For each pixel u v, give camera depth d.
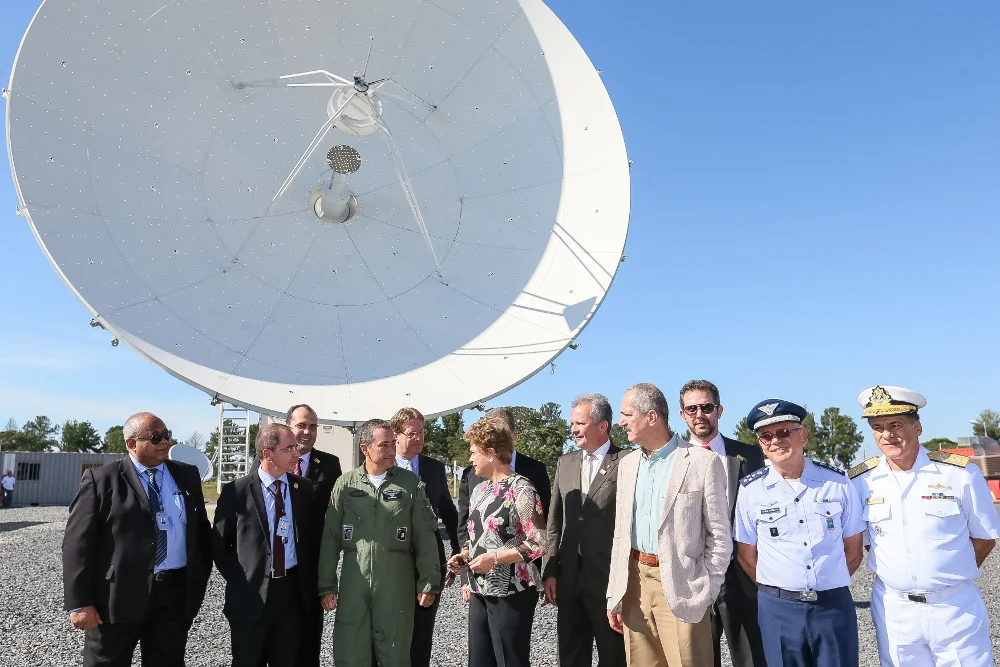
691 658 5.03
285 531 6.22
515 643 5.87
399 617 6.06
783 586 5.11
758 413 5.35
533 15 12.25
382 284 11.12
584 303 10.23
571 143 11.80
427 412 9.20
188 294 9.77
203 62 11.27
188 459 14.83
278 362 9.59
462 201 12.04
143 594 5.76
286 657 6.13
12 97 9.24
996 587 11.91
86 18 10.06
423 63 12.48
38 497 47.50
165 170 10.55
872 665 7.58
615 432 27.30
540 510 6.08
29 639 8.41
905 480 5.14
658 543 5.21
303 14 11.98
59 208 9.14
